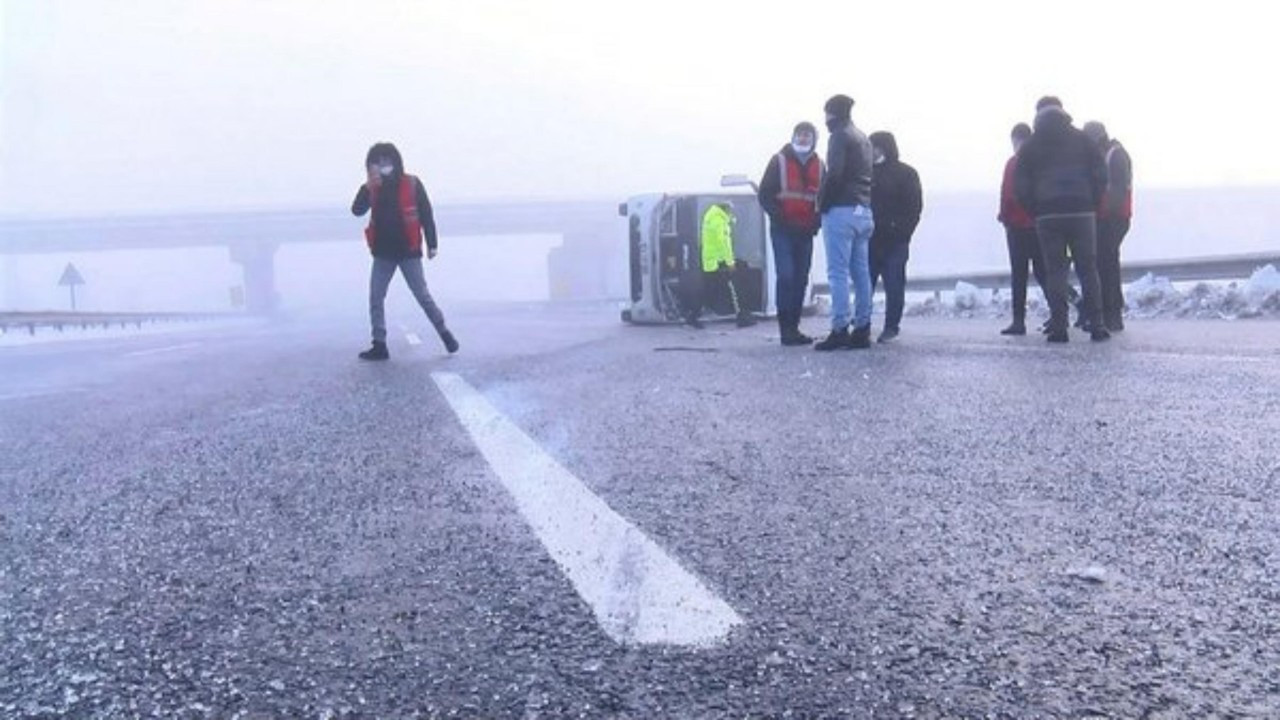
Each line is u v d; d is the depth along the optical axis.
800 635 1.66
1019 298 10.58
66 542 2.57
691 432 4.13
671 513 2.63
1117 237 10.32
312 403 5.82
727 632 1.68
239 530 2.63
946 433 3.94
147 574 2.22
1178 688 1.42
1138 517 2.50
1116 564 2.08
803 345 10.07
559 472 3.28
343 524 2.65
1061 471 3.12
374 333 9.76
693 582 1.97
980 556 2.16
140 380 8.55
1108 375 5.92
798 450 3.62
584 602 1.87
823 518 2.54
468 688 1.47
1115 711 1.34
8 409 6.45
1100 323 9.02
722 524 2.49
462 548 2.33
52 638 1.78
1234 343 8.29
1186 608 1.79
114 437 4.75
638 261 16.94
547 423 4.52
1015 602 1.83
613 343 11.30
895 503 2.71
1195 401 4.70
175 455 4.05
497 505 2.80
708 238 14.99
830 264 8.93
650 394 5.64
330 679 1.53
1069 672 1.49
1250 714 1.33
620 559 2.17
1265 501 2.65
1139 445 3.55
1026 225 10.30
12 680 1.57
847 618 1.75
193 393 7.00
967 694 1.41
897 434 3.94
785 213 9.84
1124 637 1.64
